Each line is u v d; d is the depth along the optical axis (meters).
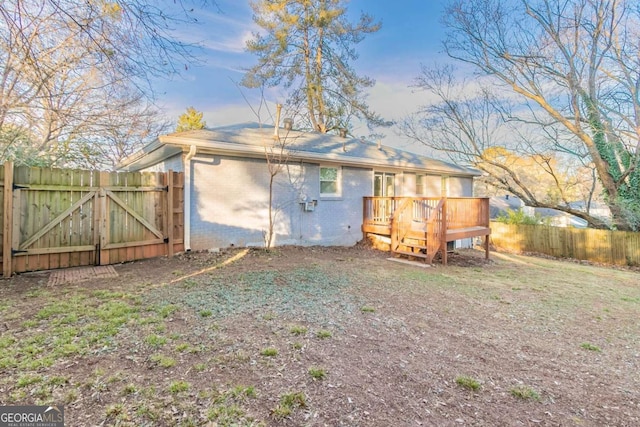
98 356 2.77
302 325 3.67
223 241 8.29
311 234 10.02
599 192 14.37
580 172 14.71
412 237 8.98
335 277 6.13
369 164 11.14
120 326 3.41
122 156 12.14
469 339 3.61
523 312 4.72
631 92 11.59
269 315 3.92
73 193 6.15
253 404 2.23
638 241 11.81
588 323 4.41
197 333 3.30
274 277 5.81
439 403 2.37
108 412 2.08
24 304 4.04
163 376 2.51
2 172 5.41
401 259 8.81
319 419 2.11
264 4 16.36
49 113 7.53
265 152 8.45
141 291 4.71
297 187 9.67
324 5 17.62
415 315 4.29
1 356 2.70
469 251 12.53
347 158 10.31
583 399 2.53
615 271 10.38
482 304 5.00
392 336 3.54
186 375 2.54
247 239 8.70
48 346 2.91
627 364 3.20
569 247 13.55
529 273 8.20
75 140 10.31
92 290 4.73
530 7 12.33
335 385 2.51
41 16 3.64
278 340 3.24
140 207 6.99
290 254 8.27
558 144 13.36
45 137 9.17
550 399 2.51
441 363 3.00
